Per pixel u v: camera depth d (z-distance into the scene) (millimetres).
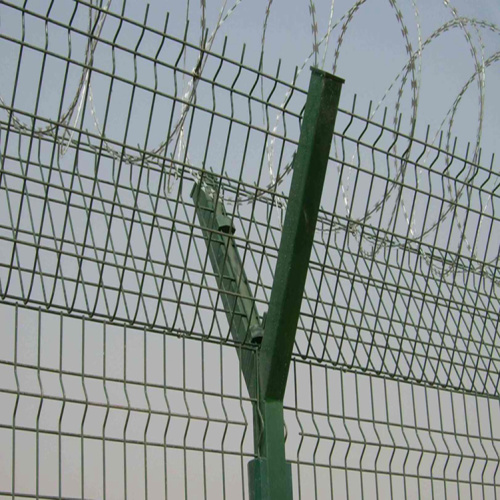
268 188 4016
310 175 3873
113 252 3594
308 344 4051
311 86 3930
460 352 4523
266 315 3932
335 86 3906
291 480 3748
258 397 3854
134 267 3635
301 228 3871
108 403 3371
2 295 3373
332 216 4152
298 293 3875
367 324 4234
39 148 3541
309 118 3900
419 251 4473
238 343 3873
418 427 4246
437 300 4500
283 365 3859
